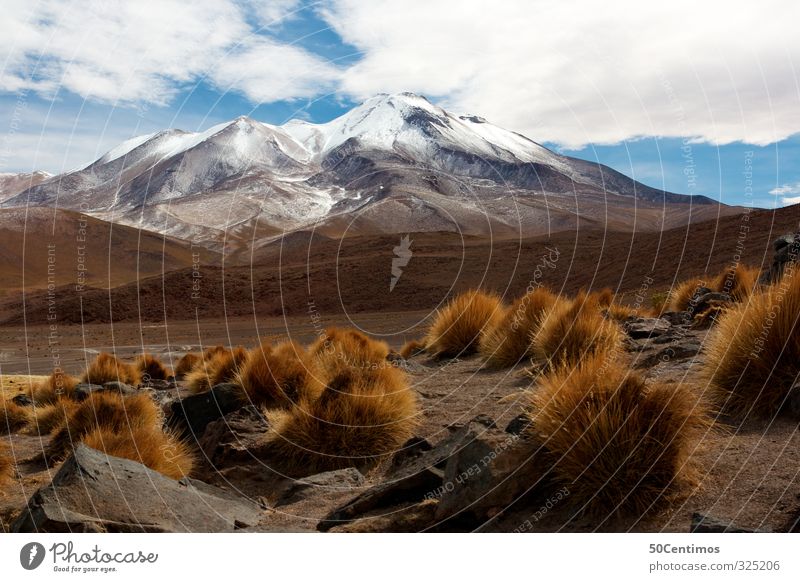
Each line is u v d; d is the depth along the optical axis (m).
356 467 6.96
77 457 5.06
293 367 9.48
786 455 4.49
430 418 7.66
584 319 9.12
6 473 7.58
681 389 4.68
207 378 12.84
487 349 11.34
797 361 5.62
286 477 6.92
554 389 4.86
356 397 7.34
